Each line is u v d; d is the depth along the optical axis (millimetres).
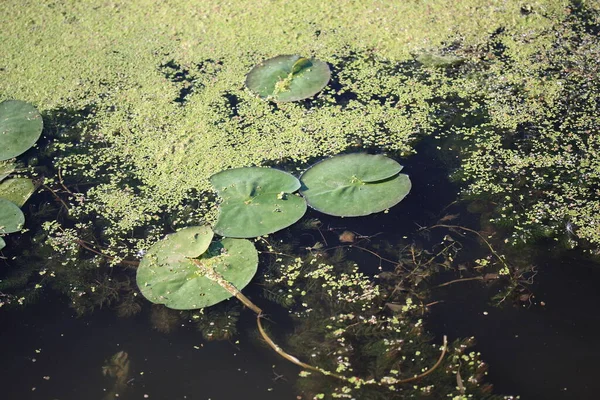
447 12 4586
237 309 3887
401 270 3934
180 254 3936
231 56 4469
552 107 4270
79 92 4371
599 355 3805
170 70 4430
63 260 3988
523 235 3984
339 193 4027
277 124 4250
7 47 4527
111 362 3826
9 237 4035
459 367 3789
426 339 3828
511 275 3922
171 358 3828
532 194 4066
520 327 3846
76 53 4500
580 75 4355
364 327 3852
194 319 3877
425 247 3973
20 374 3820
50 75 4430
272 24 4570
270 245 3979
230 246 3943
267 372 3805
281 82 4340
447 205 4051
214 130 4238
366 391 3764
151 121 4277
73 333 3875
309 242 3986
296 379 3791
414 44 4488
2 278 3967
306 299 3898
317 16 4594
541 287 3904
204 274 3898
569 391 3760
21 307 3920
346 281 3920
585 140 4184
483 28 4531
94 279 3953
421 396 3754
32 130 4242
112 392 3791
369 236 3994
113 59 4473
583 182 4082
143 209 4066
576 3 4609
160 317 3885
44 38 4555
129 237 4020
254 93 4336
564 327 3846
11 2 4680
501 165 4133
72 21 4613
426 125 4234
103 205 4086
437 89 4340
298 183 4043
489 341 3826
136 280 3908
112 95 4359
